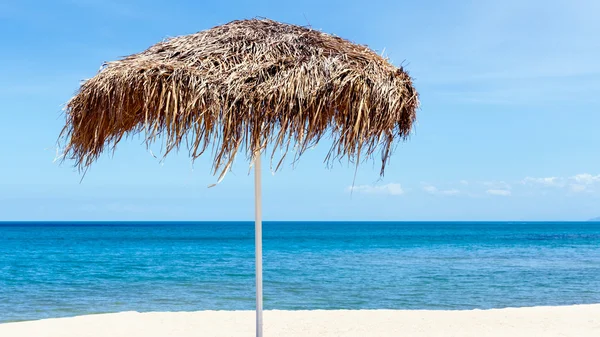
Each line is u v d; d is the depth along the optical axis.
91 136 3.39
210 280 16.11
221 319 8.00
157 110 3.10
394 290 13.78
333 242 46.88
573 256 27.23
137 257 26.95
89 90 3.21
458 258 25.70
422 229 107.25
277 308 11.16
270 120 3.02
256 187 3.76
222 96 2.99
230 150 2.96
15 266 21.42
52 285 14.95
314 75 3.12
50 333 6.99
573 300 12.25
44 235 64.88
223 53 3.29
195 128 2.98
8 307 11.15
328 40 3.70
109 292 13.45
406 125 3.48
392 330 7.21
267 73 3.12
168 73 3.03
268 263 22.56
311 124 3.08
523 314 8.38
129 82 3.04
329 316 8.26
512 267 20.47
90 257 27.03
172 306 11.32
